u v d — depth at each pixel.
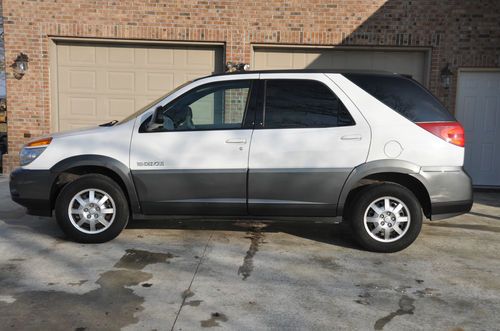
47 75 9.77
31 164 5.07
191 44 9.80
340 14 9.61
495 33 9.48
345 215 5.18
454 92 9.63
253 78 5.09
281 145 4.88
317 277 4.32
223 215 5.05
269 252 5.02
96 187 5.04
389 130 4.84
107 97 9.98
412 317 3.54
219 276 4.29
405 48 9.70
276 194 4.93
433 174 4.83
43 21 9.59
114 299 3.76
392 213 4.95
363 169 4.84
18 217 6.33
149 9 9.62
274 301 3.78
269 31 9.67
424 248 5.27
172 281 4.15
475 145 9.78
